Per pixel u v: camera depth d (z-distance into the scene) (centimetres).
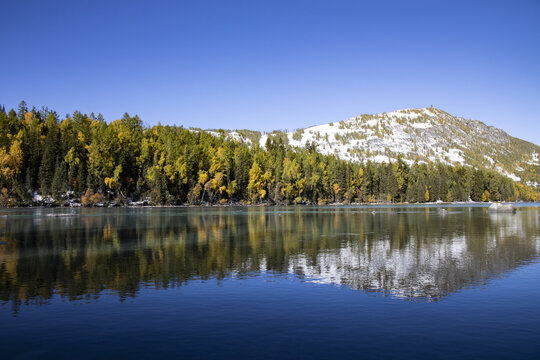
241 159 18175
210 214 9688
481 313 1741
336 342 1413
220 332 1516
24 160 13375
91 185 13288
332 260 3048
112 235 4781
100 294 2067
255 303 1898
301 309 1803
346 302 1912
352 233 5028
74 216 8444
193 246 3838
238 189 17712
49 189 12925
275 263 2925
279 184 18188
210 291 2127
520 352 1327
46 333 1518
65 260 3059
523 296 2005
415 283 2297
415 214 9838
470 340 1431
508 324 1598
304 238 4488
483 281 2341
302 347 1369
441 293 2073
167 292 2105
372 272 2606
